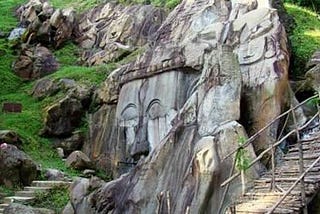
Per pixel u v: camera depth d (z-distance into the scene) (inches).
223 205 378.6
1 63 897.5
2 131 643.5
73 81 763.4
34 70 872.3
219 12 581.6
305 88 524.4
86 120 700.7
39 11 1054.4
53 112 704.4
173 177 431.8
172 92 542.6
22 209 486.3
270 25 494.0
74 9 1012.5
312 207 337.1
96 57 838.5
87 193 497.7
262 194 355.9
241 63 488.1
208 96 448.5
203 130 434.0
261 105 453.4
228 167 392.2
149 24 815.7
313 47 592.1
